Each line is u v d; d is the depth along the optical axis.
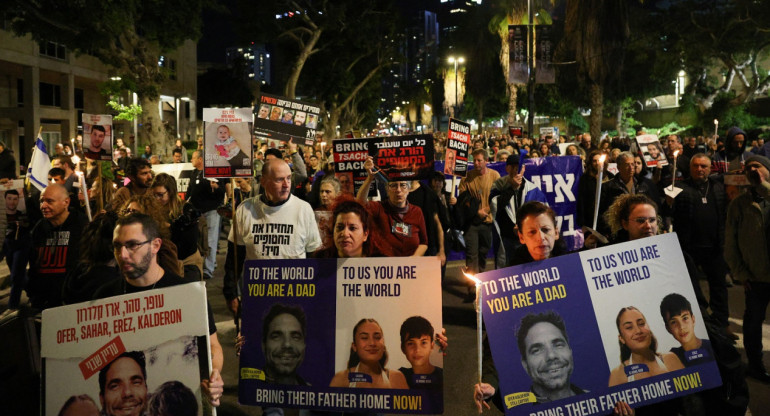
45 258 5.29
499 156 11.95
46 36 24.66
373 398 3.30
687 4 40.88
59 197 5.25
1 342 3.34
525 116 72.69
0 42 35.00
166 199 5.68
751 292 5.63
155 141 27.50
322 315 3.40
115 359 2.99
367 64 62.25
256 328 3.46
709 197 6.84
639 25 44.09
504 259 8.59
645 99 55.53
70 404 2.98
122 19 23.19
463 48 57.06
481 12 54.84
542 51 30.31
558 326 3.10
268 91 80.69
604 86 29.06
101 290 3.47
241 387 3.45
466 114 70.88
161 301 3.02
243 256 5.14
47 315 3.03
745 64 41.81
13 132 39.59
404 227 5.55
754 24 38.78
